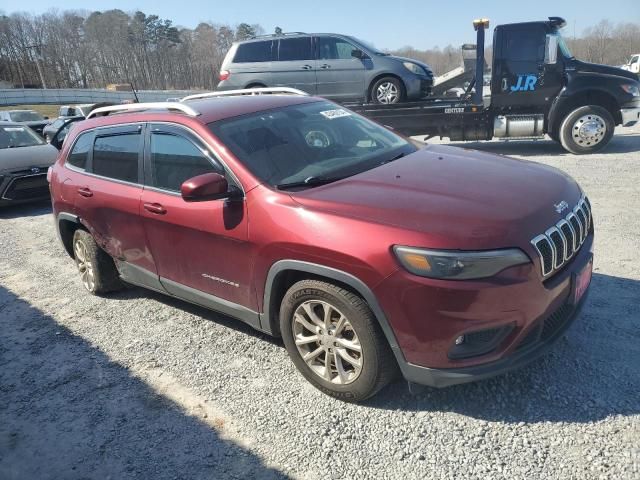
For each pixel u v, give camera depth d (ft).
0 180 29.25
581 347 11.00
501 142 42.32
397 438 9.07
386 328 8.91
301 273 10.06
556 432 8.79
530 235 8.63
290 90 15.61
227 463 8.94
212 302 12.08
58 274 19.11
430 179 10.32
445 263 8.22
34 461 9.50
